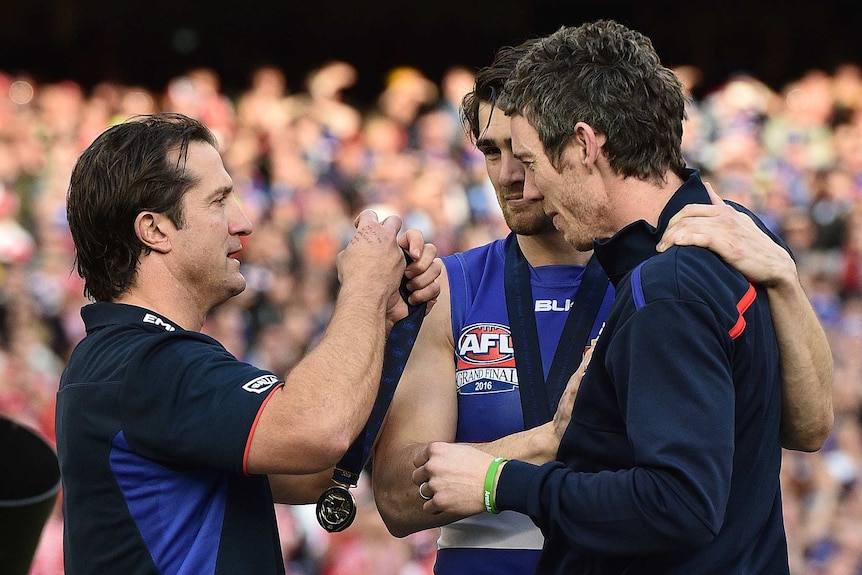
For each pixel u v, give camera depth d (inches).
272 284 1154.0
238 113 1413.6
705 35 1843.0
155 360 280.2
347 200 1274.6
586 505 256.4
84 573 284.4
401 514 338.3
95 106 1385.3
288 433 269.9
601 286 353.1
